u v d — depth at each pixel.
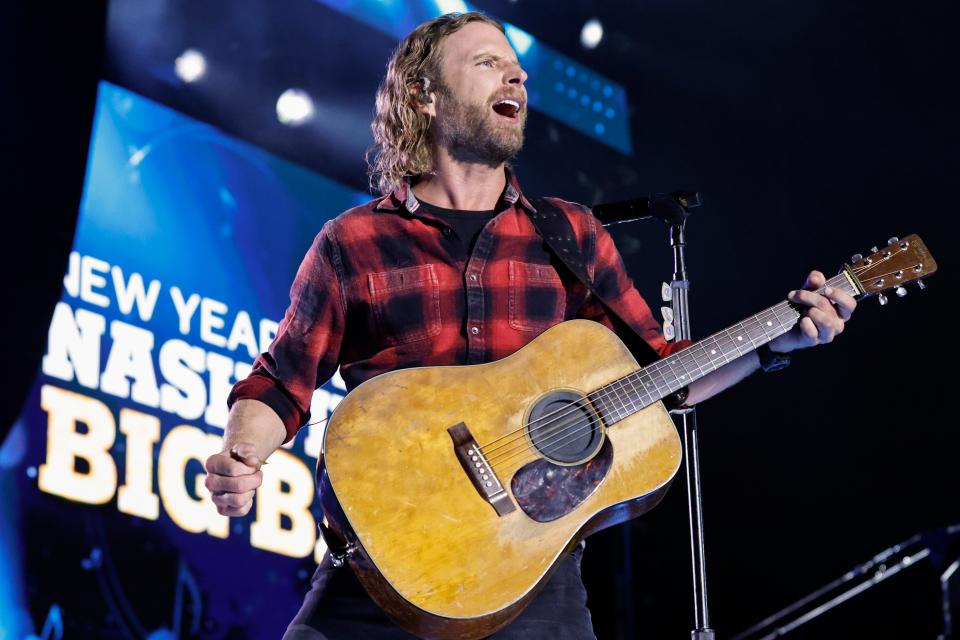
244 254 5.59
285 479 5.51
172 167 5.41
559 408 2.40
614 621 6.39
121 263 5.16
